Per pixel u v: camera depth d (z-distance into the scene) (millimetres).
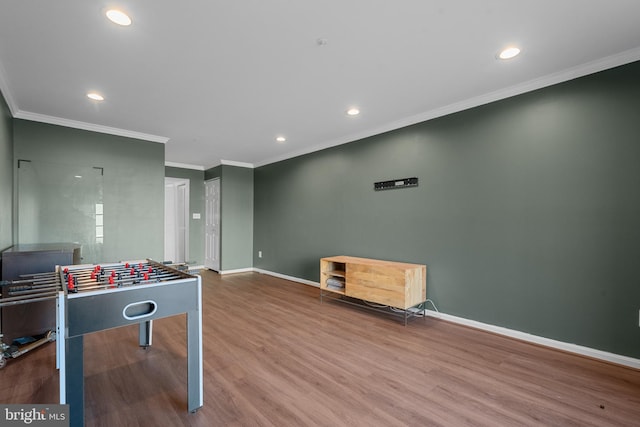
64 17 1847
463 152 3215
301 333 2971
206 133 4305
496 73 2592
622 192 2307
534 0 1723
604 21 1902
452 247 3297
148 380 2104
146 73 2574
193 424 1642
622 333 2307
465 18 1890
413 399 1885
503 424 1652
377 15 1862
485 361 2387
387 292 3295
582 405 1819
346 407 1802
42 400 1856
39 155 3557
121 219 4117
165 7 1771
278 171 5855
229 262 6184
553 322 2627
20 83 2729
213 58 2352
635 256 2254
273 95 3041
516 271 2838
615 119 2330
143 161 4320
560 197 2594
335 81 2744
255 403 1836
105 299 1520
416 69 2529
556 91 2615
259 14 1848
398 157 3838
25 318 2670
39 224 3555
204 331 3014
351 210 4453
